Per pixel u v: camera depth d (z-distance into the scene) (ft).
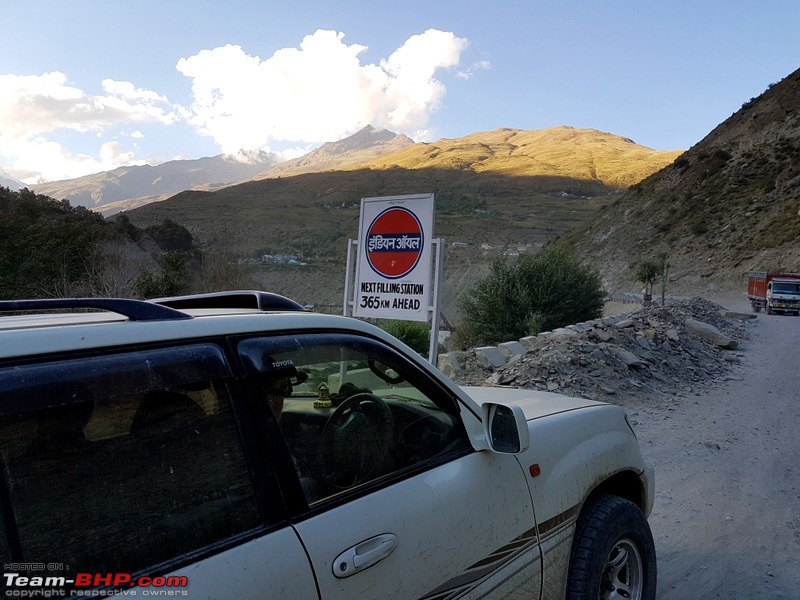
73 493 5.36
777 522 18.16
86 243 59.88
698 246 236.02
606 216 303.48
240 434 6.52
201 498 6.05
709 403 34.50
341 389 8.11
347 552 6.73
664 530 17.61
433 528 7.80
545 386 33.45
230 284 56.03
